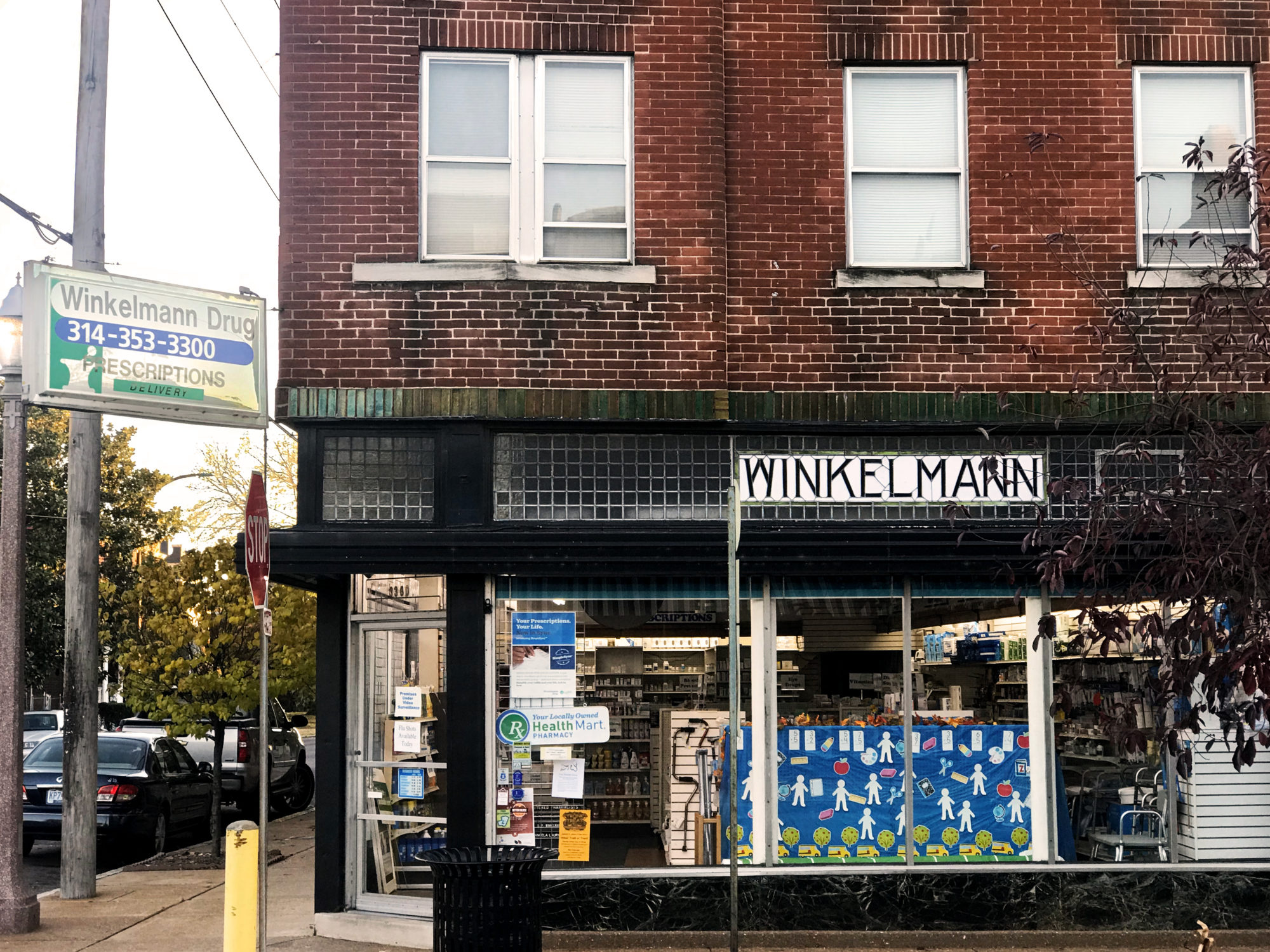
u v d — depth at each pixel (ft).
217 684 49.85
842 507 35.24
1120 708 31.99
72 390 30.14
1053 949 33.78
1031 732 34.99
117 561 125.18
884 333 35.37
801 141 35.88
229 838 26.27
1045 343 35.55
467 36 35.04
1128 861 34.86
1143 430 31.14
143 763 54.44
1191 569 24.12
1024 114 36.24
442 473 34.22
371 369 34.17
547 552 33.42
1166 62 36.65
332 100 34.78
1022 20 36.37
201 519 97.60
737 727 26.66
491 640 34.19
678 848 34.12
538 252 35.04
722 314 34.83
